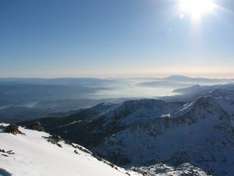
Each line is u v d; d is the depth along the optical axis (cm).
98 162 4094
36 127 4859
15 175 1859
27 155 2500
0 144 2608
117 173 3772
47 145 3559
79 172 2678
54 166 2478
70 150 3978
